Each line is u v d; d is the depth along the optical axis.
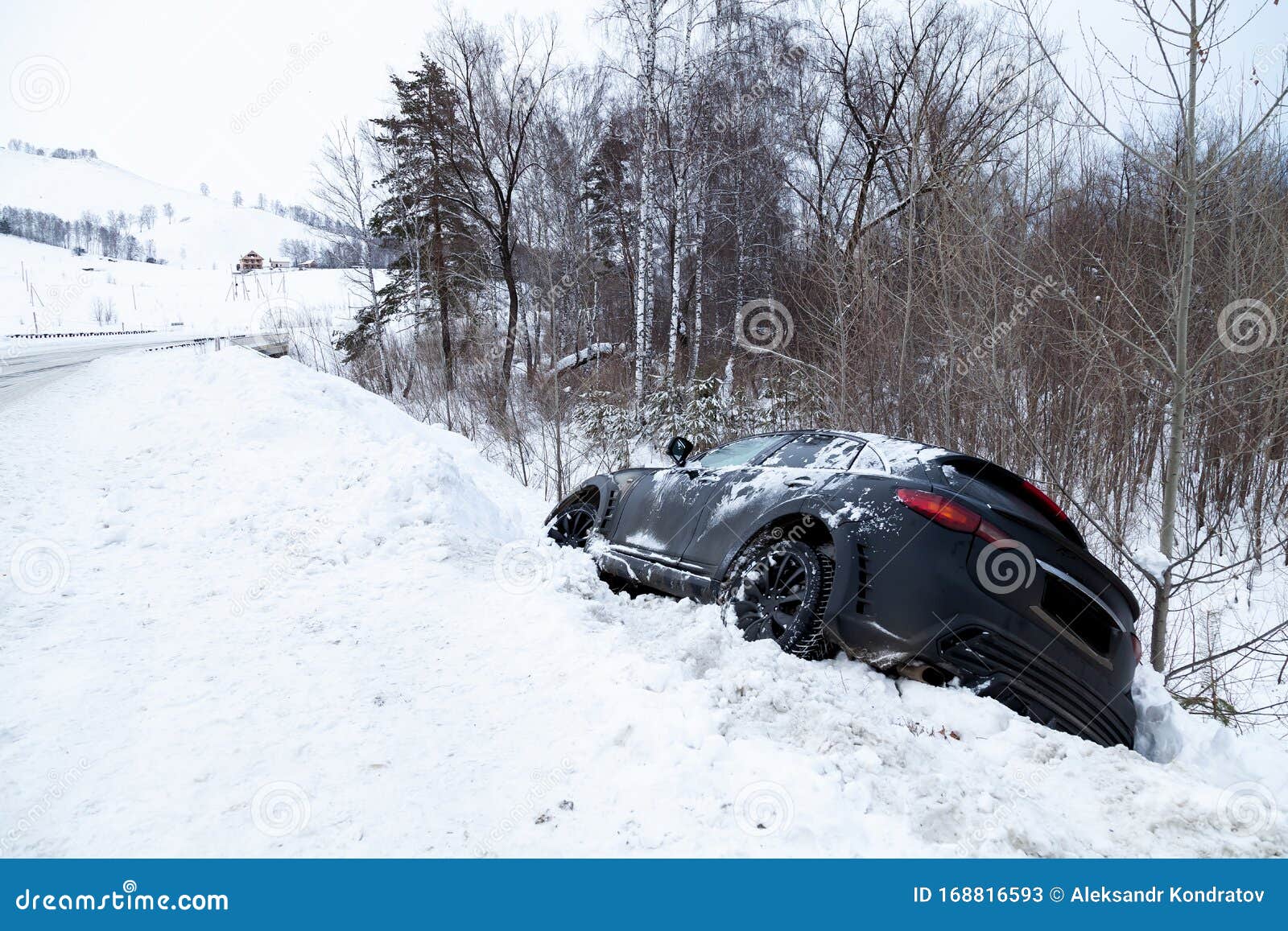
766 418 12.90
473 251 24.73
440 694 3.00
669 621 3.90
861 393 9.62
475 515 6.33
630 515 5.10
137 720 2.68
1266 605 6.56
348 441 7.75
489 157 22.11
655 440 14.34
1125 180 7.44
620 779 2.42
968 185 7.48
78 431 9.41
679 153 15.84
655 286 20.84
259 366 11.22
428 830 2.14
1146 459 9.05
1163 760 3.47
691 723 2.69
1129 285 7.21
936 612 3.07
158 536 5.17
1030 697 3.16
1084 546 3.65
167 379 13.29
